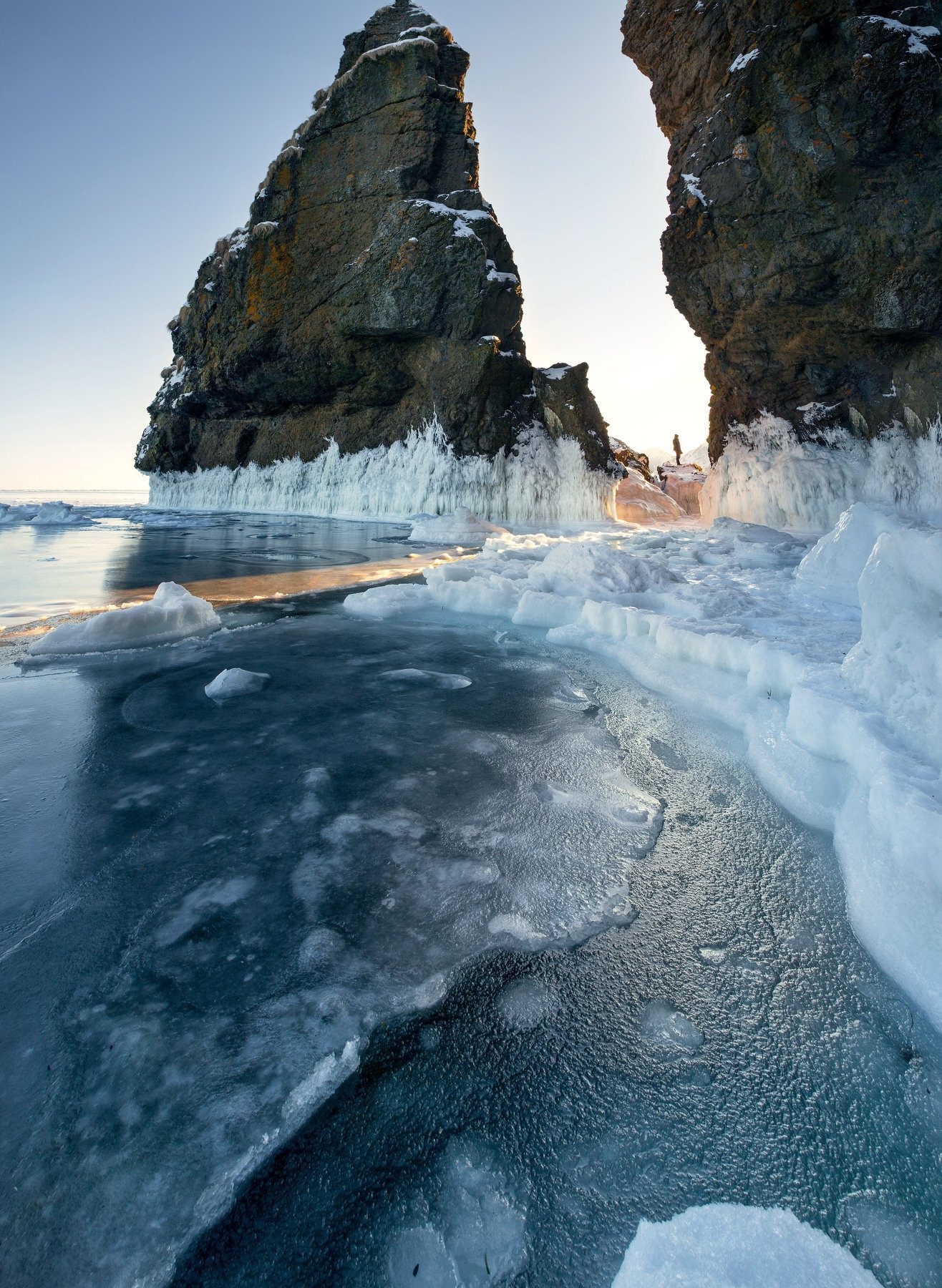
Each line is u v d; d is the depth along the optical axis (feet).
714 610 13.70
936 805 5.22
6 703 10.34
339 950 4.97
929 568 7.07
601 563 16.88
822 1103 3.84
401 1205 3.30
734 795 7.53
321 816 6.93
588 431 52.65
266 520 55.72
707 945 5.13
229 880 5.82
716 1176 3.44
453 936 5.16
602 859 6.23
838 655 9.62
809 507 39.70
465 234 49.26
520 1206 3.30
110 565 25.88
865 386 37.17
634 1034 4.30
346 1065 4.01
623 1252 3.09
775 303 36.04
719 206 35.35
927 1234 3.17
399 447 57.77
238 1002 4.50
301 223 56.75
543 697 10.88
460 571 19.47
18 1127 3.65
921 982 4.59
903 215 29.86
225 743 8.86
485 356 49.93
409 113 51.83
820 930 5.29
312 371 58.80
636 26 39.96
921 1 28.66
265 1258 3.08
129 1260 3.06
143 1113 3.73
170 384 77.36
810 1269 3.00
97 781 7.72
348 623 16.33
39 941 5.08
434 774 7.97
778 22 30.73
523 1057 4.12
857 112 28.94
